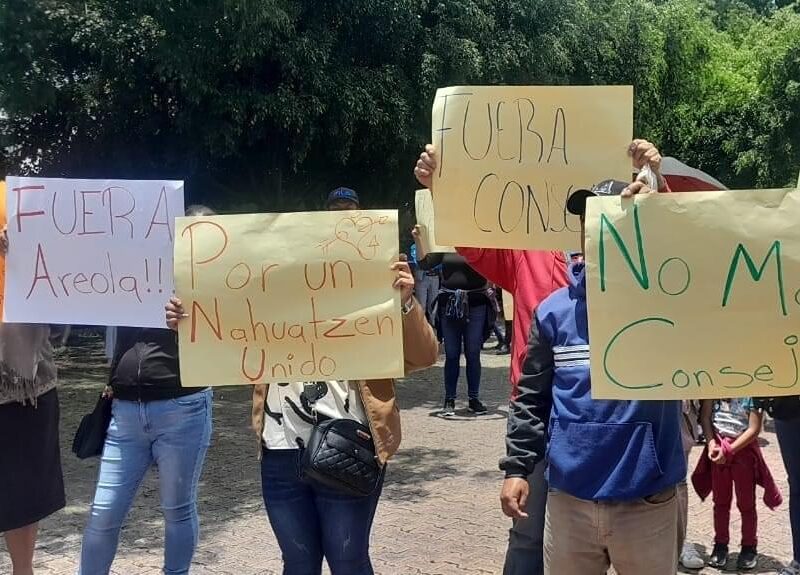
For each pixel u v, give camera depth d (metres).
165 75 9.54
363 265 2.85
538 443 2.68
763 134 22.55
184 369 2.87
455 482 6.09
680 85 21.61
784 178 22.33
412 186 13.27
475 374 8.62
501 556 4.63
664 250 2.44
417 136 11.13
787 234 2.40
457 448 7.13
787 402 4.08
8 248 3.27
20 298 3.28
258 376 2.86
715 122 23.58
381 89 10.57
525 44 11.89
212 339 2.88
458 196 3.10
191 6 8.74
